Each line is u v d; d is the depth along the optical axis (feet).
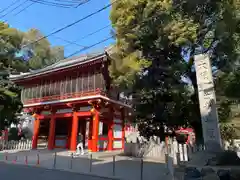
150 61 54.08
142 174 39.83
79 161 57.77
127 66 54.80
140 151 70.33
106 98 79.15
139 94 57.41
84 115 81.35
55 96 89.71
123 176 38.83
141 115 59.82
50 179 35.76
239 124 53.78
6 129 105.91
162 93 54.75
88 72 82.17
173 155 48.42
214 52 48.57
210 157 32.83
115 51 64.28
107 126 90.94
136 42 55.77
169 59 54.54
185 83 52.34
